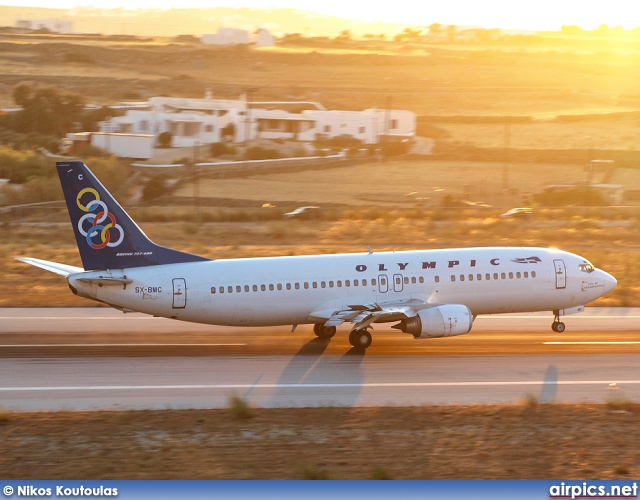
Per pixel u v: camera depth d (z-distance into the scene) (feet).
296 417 351.25
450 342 495.00
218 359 453.17
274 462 296.30
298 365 441.27
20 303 612.70
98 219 461.78
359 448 311.47
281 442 318.04
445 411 359.25
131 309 467.52
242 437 323.78
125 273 463.01
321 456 302.66
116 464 294.46
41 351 469.16
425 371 430.61
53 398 380.99
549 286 509.76
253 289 473.26
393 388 399.85
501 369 435.53
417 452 307.17
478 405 370.12
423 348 479.41
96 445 314.14
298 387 401.29
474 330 529.04
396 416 351.87
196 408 366.63
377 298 488.44
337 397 384.68
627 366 443.73
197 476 282.77
